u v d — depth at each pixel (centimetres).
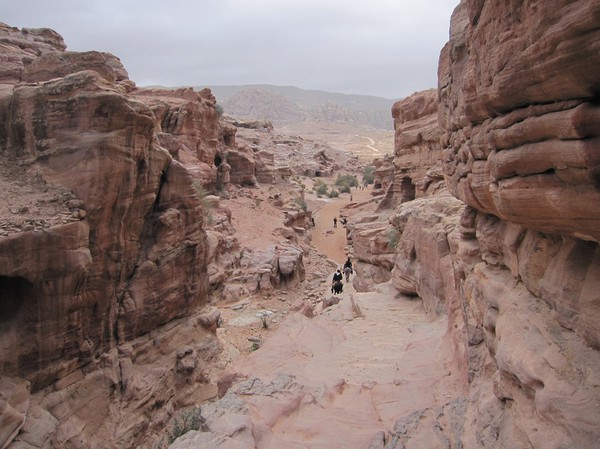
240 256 2902
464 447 639
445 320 1402
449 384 908
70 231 998
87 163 1082
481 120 679
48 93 1128
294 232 4078
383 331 1448
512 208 554
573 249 530
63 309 1021
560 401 455
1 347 934
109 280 1162
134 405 1201
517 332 585
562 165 427
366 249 2983
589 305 479
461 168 871
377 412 863
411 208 2131
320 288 3150
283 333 1362
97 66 1675
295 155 8819
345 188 7362
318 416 855
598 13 340
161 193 1372
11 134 1192
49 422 962
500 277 738
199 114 3653
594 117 379
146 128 1202
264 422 800
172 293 1405
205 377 1488
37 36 3791
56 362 1037
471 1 614
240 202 4150
